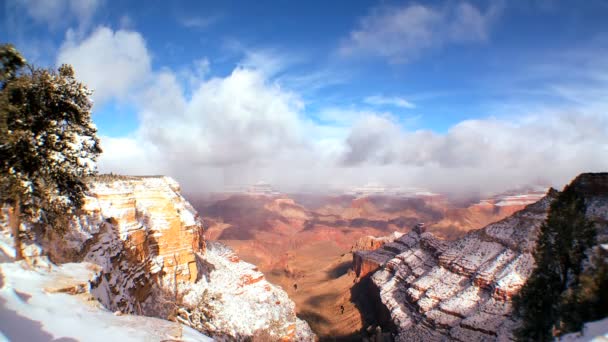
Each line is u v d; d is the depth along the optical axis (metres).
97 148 24.91
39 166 21.42
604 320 16.02
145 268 47.84
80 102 23.30
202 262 73.12
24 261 20.02
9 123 19.89
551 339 20.11
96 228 38.47
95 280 23.02
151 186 59.00
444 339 75.44
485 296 82.81
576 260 23.34
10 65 19.83
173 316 36.62
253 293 72.50
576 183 31.80
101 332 16.22
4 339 12.41
